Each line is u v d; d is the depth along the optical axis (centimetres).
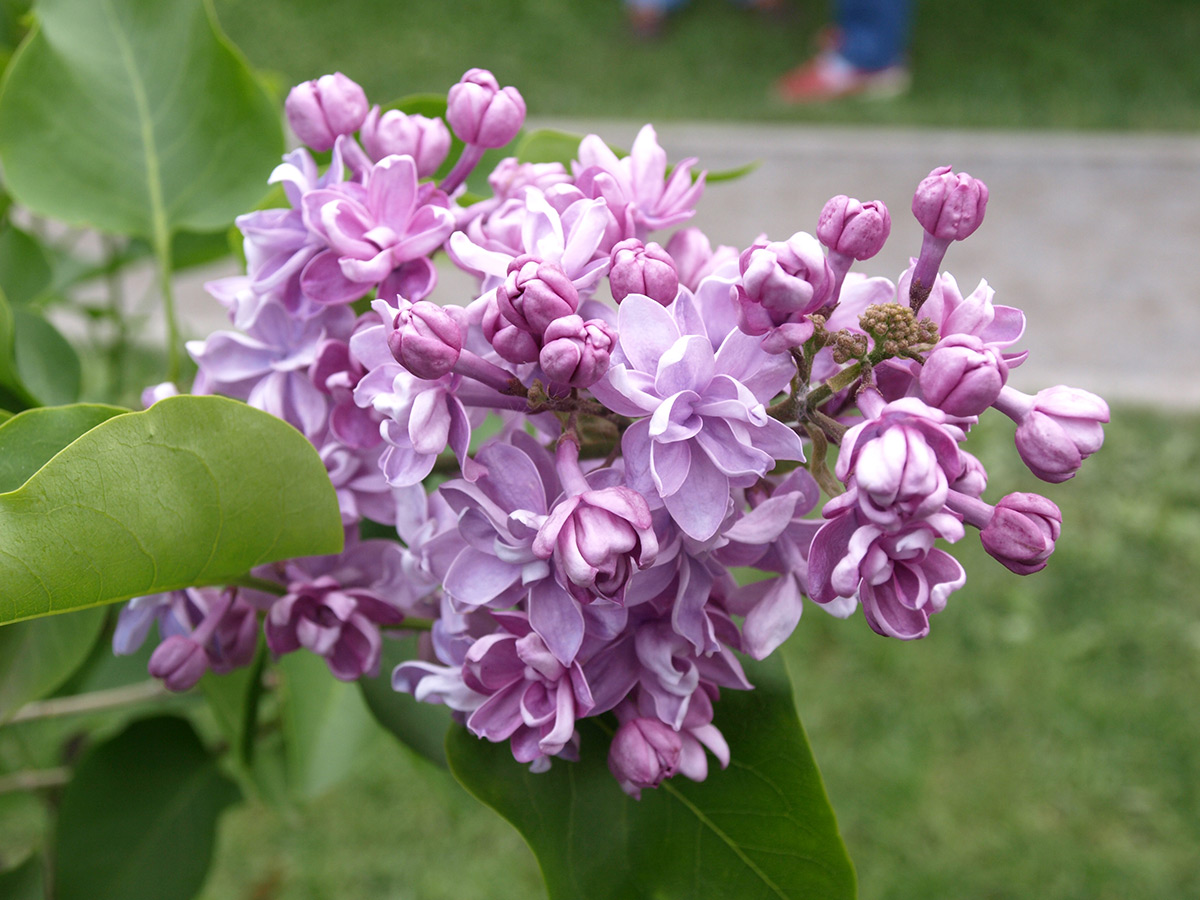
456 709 20
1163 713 68
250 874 60
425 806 62
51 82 27
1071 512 80
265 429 19
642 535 17
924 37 146
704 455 18
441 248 22
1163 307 101
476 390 19
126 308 86
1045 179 121
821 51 143
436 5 152
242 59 27
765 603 19
